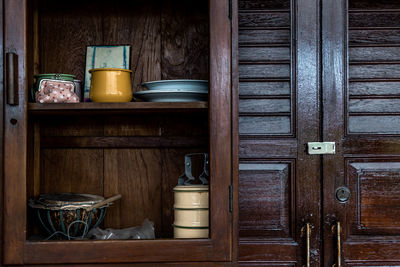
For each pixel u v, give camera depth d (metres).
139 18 1.38
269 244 1.28
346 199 1.28
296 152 1.29
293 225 1.28
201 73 1.38
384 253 1.28
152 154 1.37
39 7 1.35
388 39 1.32
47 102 1.09
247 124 1.31
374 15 1.31
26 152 1.07
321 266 1.27
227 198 1.08
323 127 1.29
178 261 1.07
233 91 1.09
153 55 1.38
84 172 1.36
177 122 1.37
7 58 1.05
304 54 1.30
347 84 1.30
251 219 1.29
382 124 1.31
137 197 1.36
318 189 1.29
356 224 1.29
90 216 1.17
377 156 1.29
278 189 1.29
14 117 1.06
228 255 1.08
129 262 1.06
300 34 1.30
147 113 1.25
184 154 1.37
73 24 1.37
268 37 1.31
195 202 1.13
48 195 1.27
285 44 1.31
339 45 1.30
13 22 1.07
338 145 1.29
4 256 1.05
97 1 1.37
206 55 1.38
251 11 1.31
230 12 1.09
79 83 1.22
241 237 1.29
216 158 1.08
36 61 1.33
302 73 1.30
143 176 1.37
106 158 1.37
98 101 1.12
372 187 1.29
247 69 1.31
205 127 1.37
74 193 1.33
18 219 1.06
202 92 1.15
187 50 1.38
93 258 1.06
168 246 1.07
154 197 1.36
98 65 1.34
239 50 1.31
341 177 1.29
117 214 1.36
